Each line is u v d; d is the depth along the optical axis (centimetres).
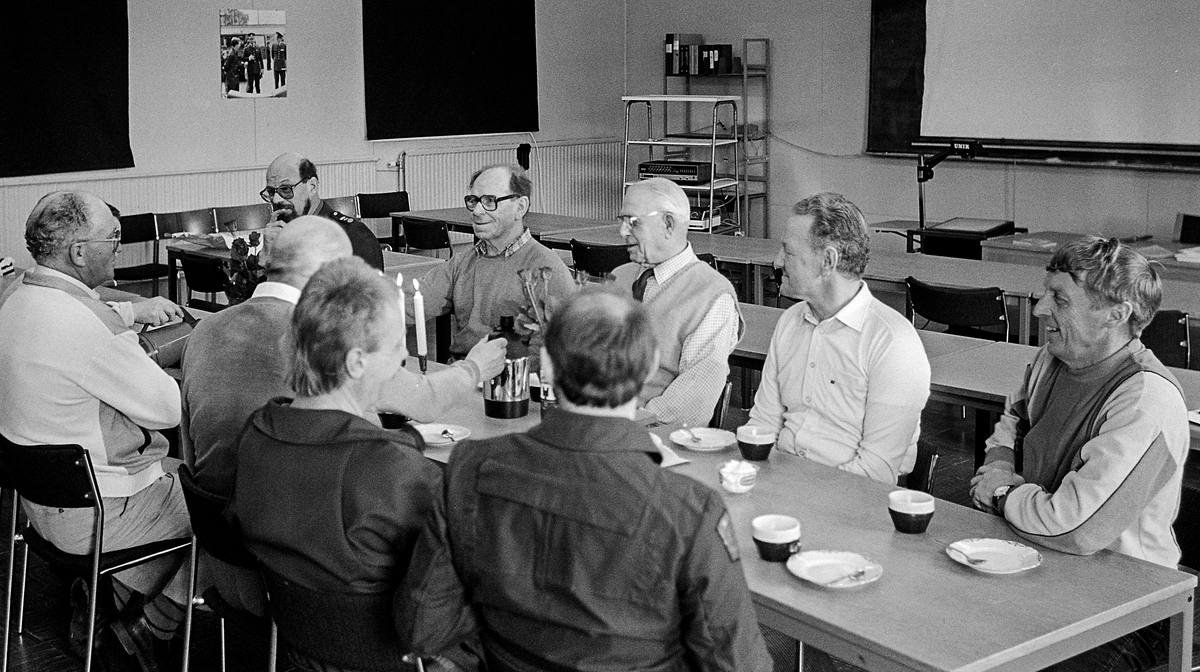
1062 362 234
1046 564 202
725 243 676
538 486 154
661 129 1091
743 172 1019
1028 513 212
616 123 1102
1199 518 246
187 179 825
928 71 892
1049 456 226
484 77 988
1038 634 175
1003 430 251
